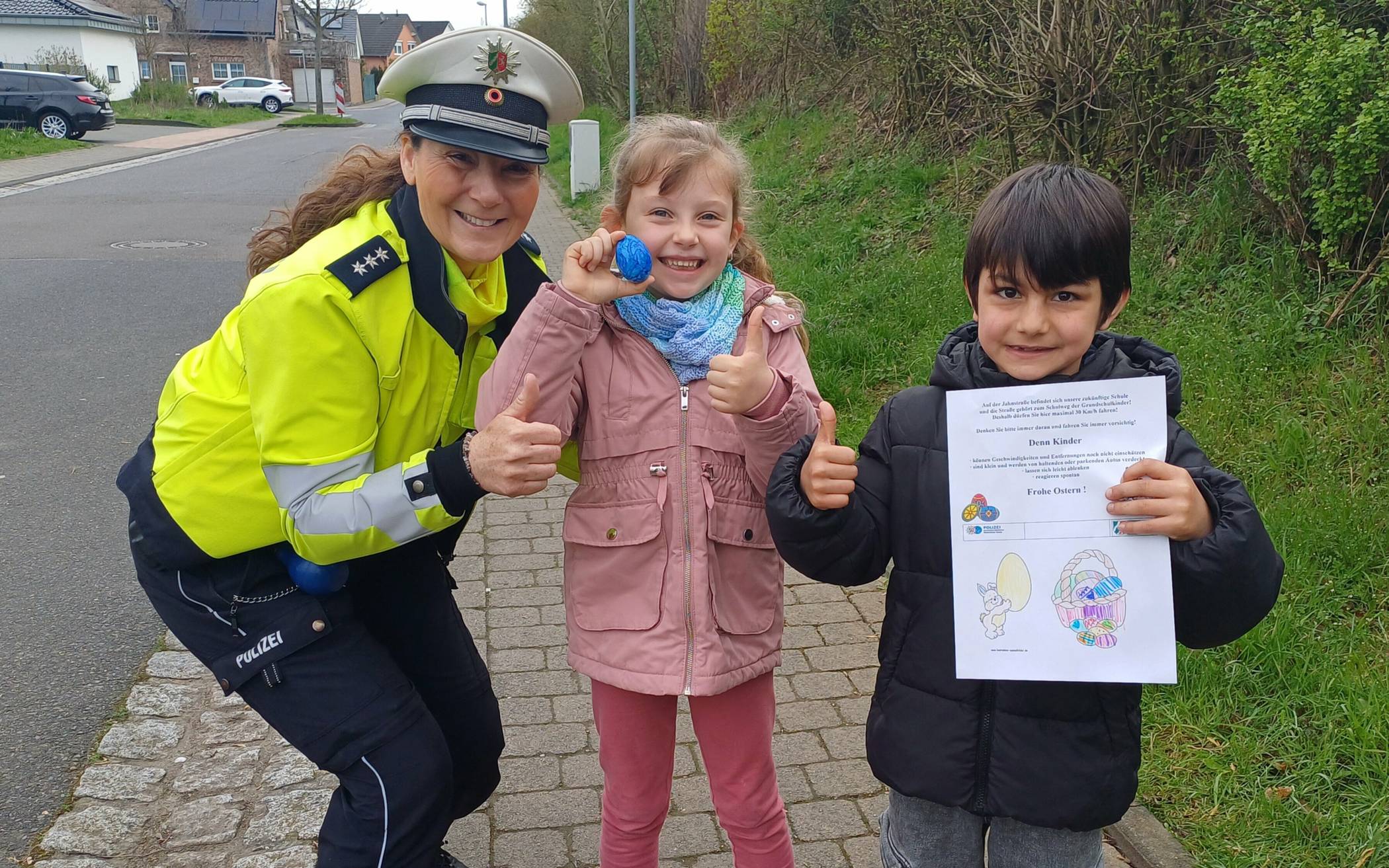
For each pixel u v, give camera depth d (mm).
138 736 3107
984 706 1722
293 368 1758
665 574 2002
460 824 2727
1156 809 2643
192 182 17734
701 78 16703
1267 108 4270
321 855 1908
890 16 8594
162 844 2641
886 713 1802
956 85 7457
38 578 4148
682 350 1979
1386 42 3869
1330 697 2840
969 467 1669
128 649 3645
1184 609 1614
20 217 13531
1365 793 2525
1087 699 1688
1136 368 1678
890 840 1916
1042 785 1697
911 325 6094
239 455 1855
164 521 1872
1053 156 6590
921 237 7391
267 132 34906
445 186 1852
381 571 2146
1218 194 5238
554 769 2961
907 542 1760
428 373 1941
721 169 2010
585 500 2068
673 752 2172
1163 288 5199
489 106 1852
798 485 1757
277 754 3031
